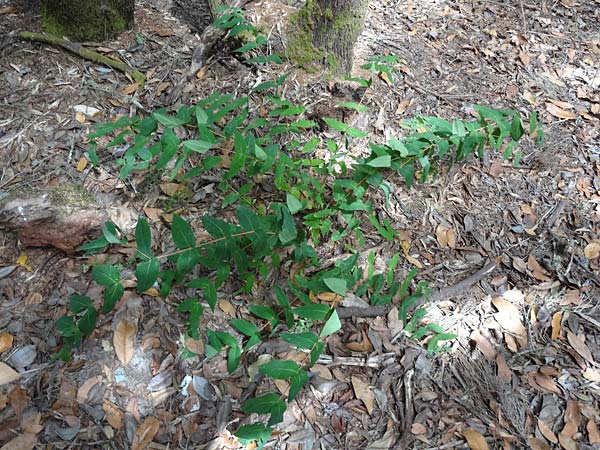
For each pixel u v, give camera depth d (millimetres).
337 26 2932
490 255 2656
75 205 2363
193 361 2150
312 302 2316
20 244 2312
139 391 2068
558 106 3361
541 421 2137
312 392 2137
